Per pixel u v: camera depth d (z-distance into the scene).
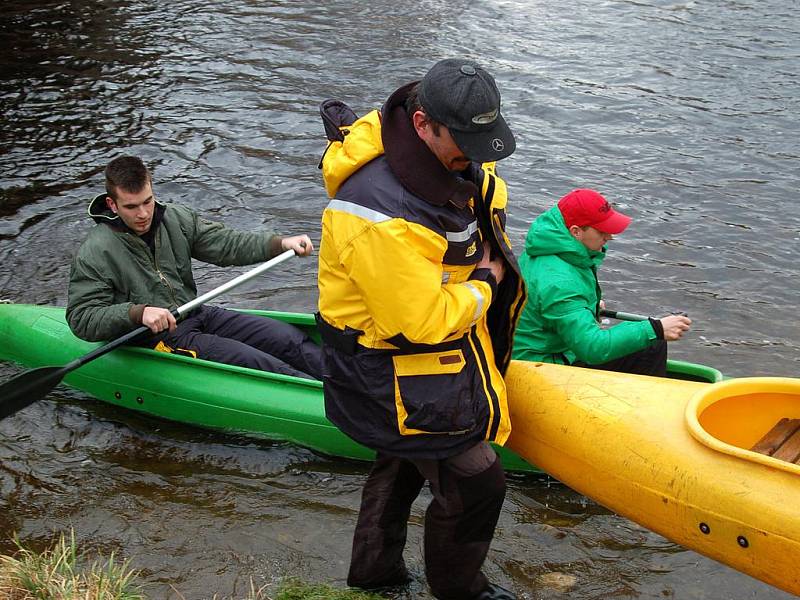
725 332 5.36
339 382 2.79
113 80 8.78
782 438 3.13
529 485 3.98
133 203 4.11
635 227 6.51
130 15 10.55
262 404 4.20
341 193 2.62
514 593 3.36
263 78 8.86
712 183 7.11
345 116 2.86
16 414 4.43
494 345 3.00
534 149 7.59
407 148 2.54
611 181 7.12
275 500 3.88
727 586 3.40
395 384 2.68
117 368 4.45
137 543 3.57
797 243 6.34
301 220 6.54
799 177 7.22
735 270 6.01
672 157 7.50
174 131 7.79
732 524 2.82
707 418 3.29
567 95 8.55
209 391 4.28
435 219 2.57
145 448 4.23
